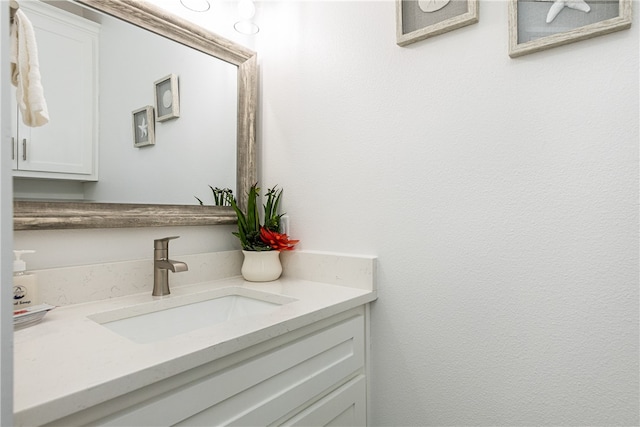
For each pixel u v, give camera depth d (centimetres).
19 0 88
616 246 80
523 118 91
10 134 38
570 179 85
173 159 119
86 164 99
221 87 133
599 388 82
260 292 114
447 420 103
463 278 100
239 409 75
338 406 101
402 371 111
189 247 126
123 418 57
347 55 123
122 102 107
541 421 89
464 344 100
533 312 90
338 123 125
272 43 144
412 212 109
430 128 106
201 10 119
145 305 99
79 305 97
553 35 85
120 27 107
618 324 80
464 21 97
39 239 93
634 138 78
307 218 133
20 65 83
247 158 141
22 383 53
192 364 65
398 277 112
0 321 36
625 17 77
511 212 93
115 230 107
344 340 105
